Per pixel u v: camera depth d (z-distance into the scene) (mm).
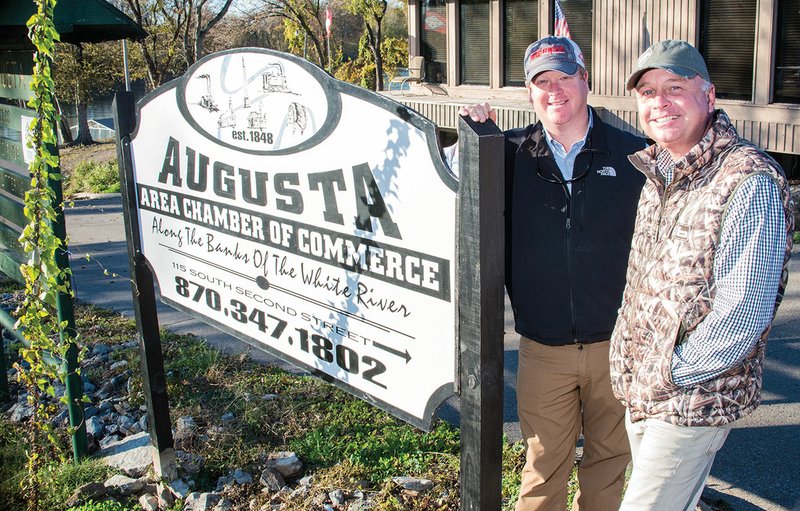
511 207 3092
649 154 2561
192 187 3795
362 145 2760
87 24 4484
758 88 10703
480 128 2297
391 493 3893
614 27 12625
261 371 5828
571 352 3020
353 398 5141
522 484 3229
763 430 4785
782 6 10352
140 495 4121
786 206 2225
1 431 4934
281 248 3301
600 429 3125
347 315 2992
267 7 27078
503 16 15273
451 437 4535
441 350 2559
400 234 2650
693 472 2404
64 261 4410
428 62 17625
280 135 3176
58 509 3979
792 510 3877
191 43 27125
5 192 5309
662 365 2346
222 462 4348
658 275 2414
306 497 3900
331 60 26672
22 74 4832
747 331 2186
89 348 6668
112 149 31203
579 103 2896
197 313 3932
